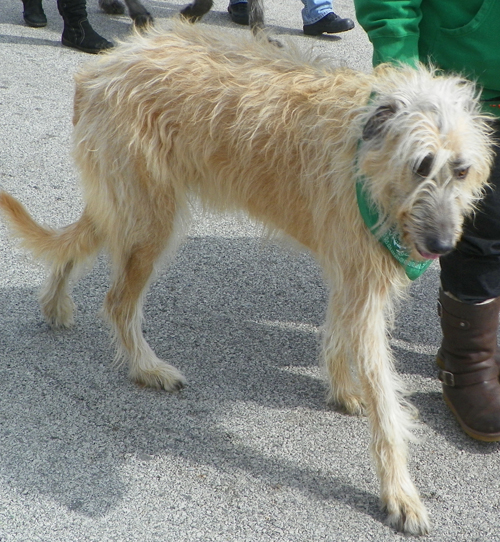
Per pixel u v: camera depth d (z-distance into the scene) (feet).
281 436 11.67
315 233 11.26
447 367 12.04
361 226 10.03
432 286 16.11
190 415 12.09
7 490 10.28
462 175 9.04
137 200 12.23
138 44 12.38
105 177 12.32
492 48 9.90
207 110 11.57
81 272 13.93
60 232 13.24
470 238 10.66
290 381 13.05
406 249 9.83
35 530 9.64
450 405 12.04
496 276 11.03
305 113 10.84
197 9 29.19
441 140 8.69
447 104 8.83
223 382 12.96
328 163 10.43
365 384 10.46
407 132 8.71
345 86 10.48
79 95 12.69
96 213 12.74
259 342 14.08
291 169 11.15
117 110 11.94
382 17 10.08
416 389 12.90
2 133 21.49
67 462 10.88
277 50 11.85
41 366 13.09
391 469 10.16
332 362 12.01
